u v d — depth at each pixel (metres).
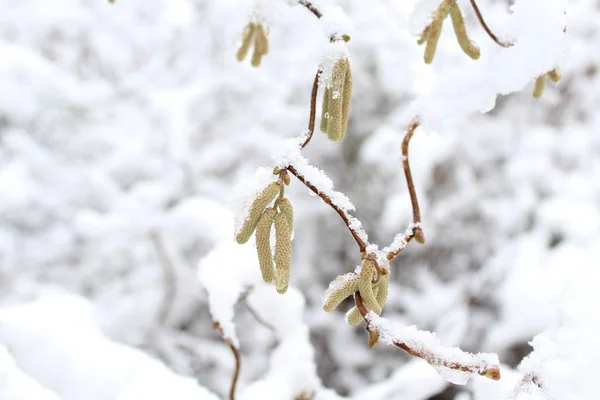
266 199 0.91
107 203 3.92
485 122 4.04
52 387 1.37
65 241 4.03
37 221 4.10
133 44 4.39
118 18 4.35
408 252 4.04
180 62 4.27
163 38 4.30
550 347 1.17
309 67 3.94
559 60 1.17
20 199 3.83
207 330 3.78
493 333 2.86
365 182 4.07
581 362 1.12
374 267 0.90
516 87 1.18
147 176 4.04
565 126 4.17
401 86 3.92
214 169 4.07
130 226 3.30
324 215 4.08
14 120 3.99
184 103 3.74
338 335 3.93
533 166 3.87
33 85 3.72
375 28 3.83
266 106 4.06
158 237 3.27
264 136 3.98
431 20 1.03
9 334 1.45
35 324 1.47
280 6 1.12
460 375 0.96
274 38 4.08
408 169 1.14
